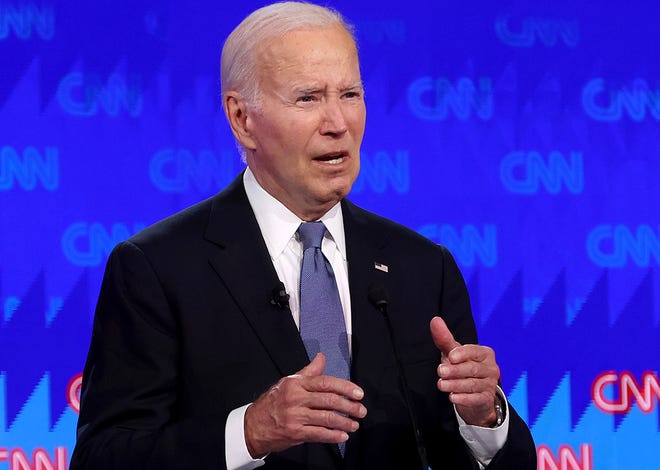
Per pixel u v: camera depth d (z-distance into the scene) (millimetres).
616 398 10586
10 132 9750
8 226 9711
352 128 6340
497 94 10578
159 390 6215
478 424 6156
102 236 9883
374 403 6309
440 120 10477
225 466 5668
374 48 10375
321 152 6270
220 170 10125
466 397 5750
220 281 6406
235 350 6250
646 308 10672
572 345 10547
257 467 6129
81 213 9844
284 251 6602
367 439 6227
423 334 6637
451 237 10453
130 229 9930
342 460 6184
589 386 10555
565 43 10695
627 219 10695
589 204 10648
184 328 6281
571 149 10656
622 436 10570
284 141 6285
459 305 6914
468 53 10547
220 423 5777
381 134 10367
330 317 6379
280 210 6641
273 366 6215
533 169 10594
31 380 9695
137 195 9961
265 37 6387
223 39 10188
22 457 9648
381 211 10344
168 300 6336
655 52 10734
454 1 10539
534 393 10484
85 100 9898
